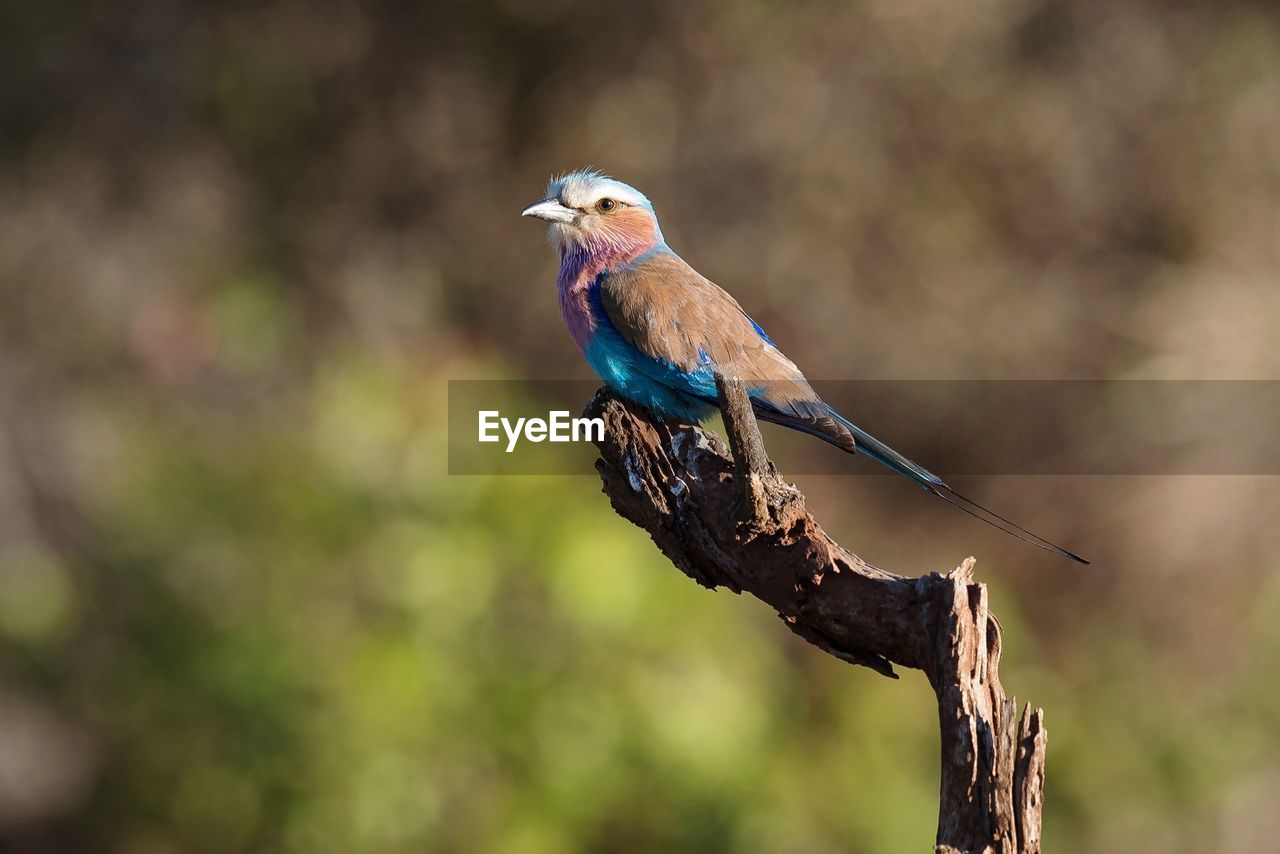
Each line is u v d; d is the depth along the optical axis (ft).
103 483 47.21
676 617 37.22
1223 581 50.80
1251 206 56.65
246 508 38.50
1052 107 56.49
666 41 57.47
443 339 55.57
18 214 56.54
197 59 59.41
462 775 34.88
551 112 58.59
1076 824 45.21
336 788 34.55
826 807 39.27
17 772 41.29
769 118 56.18
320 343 55.01
